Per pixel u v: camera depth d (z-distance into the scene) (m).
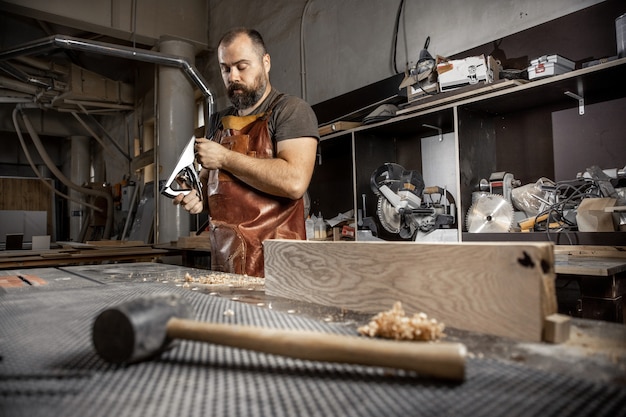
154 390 0.44
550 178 2.39
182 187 1.74
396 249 0.77
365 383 0.46
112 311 0.51
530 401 0.40
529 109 2.47
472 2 2.71
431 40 2.94
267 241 1.03
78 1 4.63
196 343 0.61
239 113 1.89
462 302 0.67
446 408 0.39
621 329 0.64
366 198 2.96
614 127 2.14
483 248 0.65
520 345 0.58
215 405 0.40
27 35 5.97
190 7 5.39
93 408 0.40
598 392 0.42
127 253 3.75
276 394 0.43
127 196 6.52
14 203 8.84
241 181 1.70
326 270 0.88
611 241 1.82
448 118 2.63
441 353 0.44
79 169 8.55
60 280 1.30
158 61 4.88
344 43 3.58
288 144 1.60
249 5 4.76
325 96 3.76
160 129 5.16
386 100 2.85
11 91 5.96
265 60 1.81
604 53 2.14
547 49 2.35
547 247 0.60
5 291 1.08
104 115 8.38
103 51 4.59
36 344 0.61
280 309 0.84
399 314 0.65
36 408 0.40
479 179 2.48
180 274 1.44
